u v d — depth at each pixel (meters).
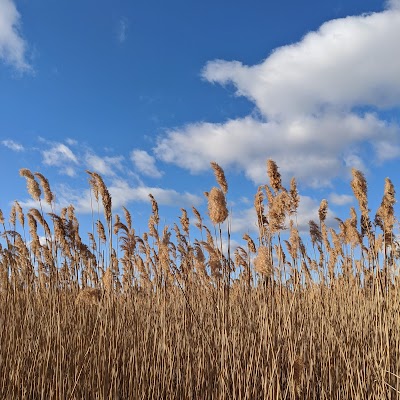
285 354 1.76
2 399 1.75
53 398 1.74
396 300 2.00
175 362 2.04
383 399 1.69
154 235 2.51
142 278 2.69
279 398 1.56
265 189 2.11
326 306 2.27
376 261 2.15
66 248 2.59
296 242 2.08
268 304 1.84
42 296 2.45
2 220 2.78
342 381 1.90
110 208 2.16
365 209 2.33
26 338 2.02
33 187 2.39
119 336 1.99
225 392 1.68
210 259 1.98
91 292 2.02
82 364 1.88
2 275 2.35
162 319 2.06
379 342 1.94
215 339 1.89
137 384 1.85
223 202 1.87
